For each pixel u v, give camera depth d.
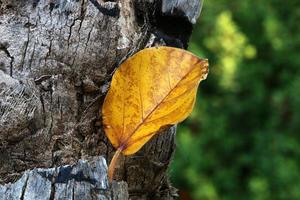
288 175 2.02
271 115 2.14
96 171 0.65
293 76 2.15
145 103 0.67
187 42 0.74
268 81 2.20
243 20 2.24
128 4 0.71
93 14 0.68
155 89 0.67
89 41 0.68
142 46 0.70
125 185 0.68
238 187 2.11
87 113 0.68
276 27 2.17
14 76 0.66
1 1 0.67
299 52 2.18
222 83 2.12
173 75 0.67
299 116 2.09
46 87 0.67
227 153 2.13
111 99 0.68
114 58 0.68
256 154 2.10
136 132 0.67
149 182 0.72
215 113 2.16
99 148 0.69
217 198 2.06
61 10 0.67
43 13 0.67
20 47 0.66
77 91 0.68
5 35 0.66
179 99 0.67
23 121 0.65
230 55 2.13
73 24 0.67
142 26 0.71
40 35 0.67
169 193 0.76
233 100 2.15
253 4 2.22
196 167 2.06
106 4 0.68
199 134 2.14
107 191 0.65
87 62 0.68
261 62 2.19
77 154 0.67
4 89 0.65
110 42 0.68
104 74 0.68
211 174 2.12
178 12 0.72
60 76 0.67
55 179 0.65
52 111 0.67
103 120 0.68
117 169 0.70
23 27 0.67
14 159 0.66
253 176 2.09
